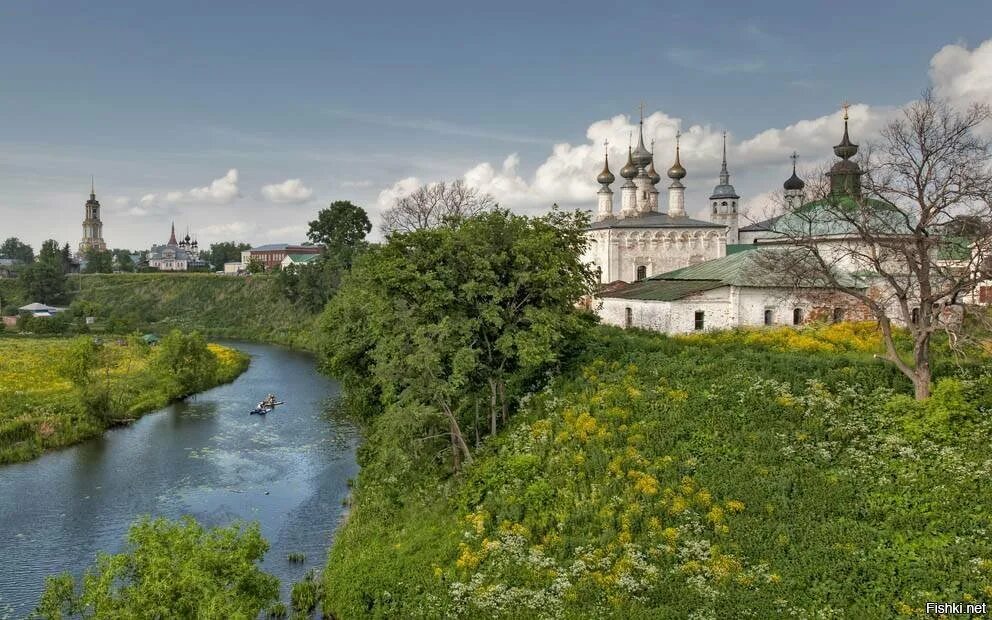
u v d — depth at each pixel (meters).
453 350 36.94
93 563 34.59
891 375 34.81
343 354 47.84
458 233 40.69
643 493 28.80
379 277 38.38
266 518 40.03
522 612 24.47
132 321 142.12
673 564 25.20
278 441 56.12
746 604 22.77
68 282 182.38
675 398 35.28
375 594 27.77
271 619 28.72
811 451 30.12
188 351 77.88
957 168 30.78
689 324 52.66
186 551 22.91
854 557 23.98
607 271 81.88
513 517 29.97
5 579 32.94
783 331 48.44
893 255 38.81
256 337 135.00
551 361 40.38
